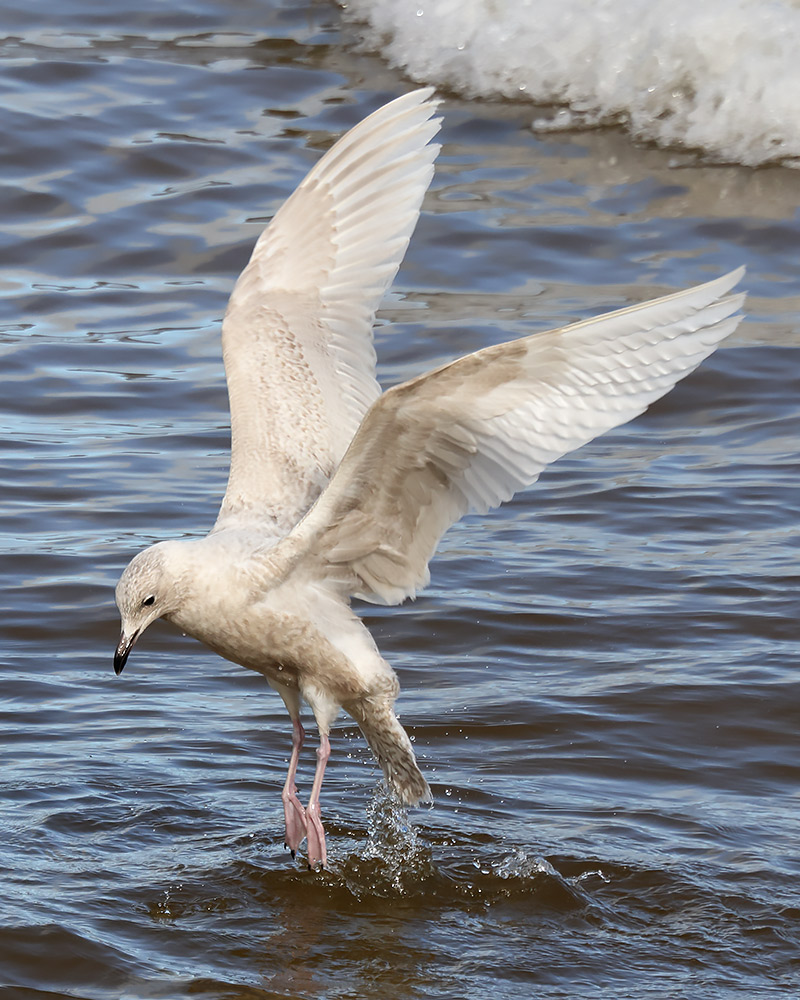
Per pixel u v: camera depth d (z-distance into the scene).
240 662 10.03
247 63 26.22
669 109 24.11
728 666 12.23
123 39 27.27
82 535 14.42
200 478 15.62
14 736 11.28
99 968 8.52
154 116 24.19
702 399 17.38
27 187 22.05
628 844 10.02
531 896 9.48
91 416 17.00
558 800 10.58
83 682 12.18
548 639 12.79
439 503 9.38
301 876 9.73
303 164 22.75
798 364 17.86
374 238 10.88
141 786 10.73
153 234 21.00
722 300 8.20
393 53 26.47
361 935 9.09
